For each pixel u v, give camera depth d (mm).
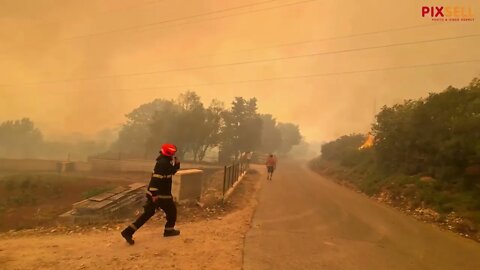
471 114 11844
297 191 15211
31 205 16188
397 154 15820
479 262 5945
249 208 10289
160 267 4746
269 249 6016
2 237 7535
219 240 6414
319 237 7133
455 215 9383
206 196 10859
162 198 6113
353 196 14516
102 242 6125
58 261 4953
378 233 7836
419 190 11898
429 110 13984
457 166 11594
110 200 11812
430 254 6309
